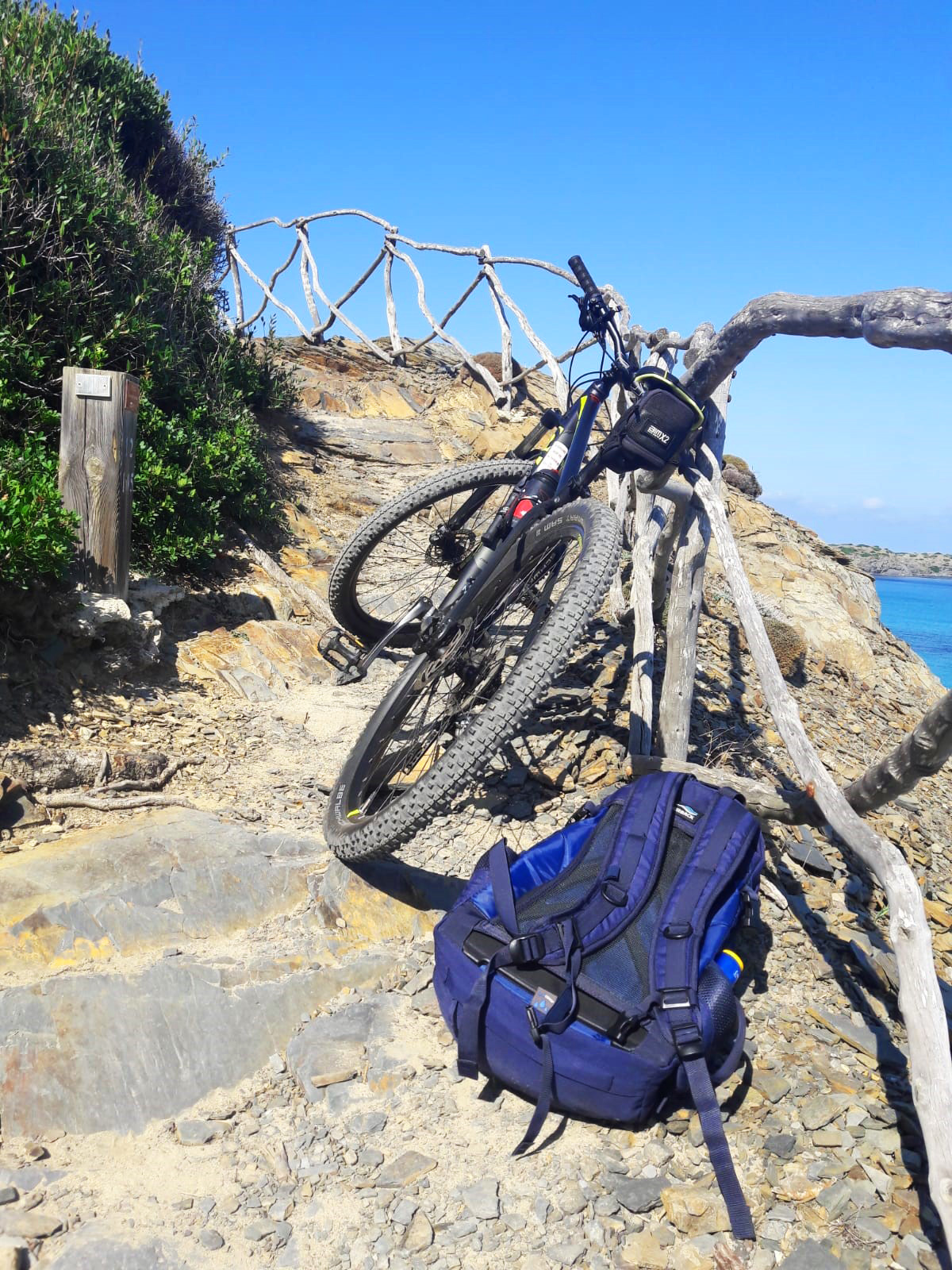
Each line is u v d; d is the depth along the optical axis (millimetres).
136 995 2670
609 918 2676
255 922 3105
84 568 4363
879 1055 2816
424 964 3104
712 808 3041
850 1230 2215
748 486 9156
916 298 2379
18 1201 2156
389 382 10781
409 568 6262
